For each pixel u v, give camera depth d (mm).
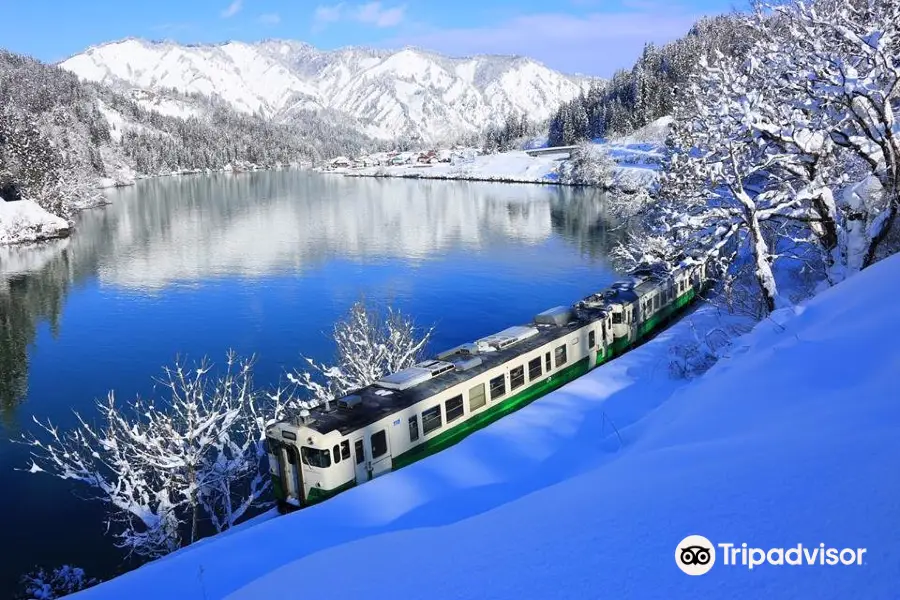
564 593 6379
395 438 21938
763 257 25469
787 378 14039
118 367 42938
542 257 71938
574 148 168750
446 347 44469
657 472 9477
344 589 7836
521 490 17234
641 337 37250
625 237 80875
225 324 51094
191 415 23172
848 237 26172
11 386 40375
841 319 16391
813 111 25047
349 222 106688
